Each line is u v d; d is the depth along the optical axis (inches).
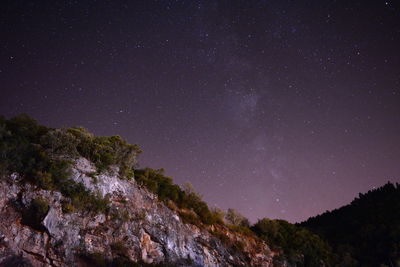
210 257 1059.9
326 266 1455.5
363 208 2274.9
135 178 1081.4
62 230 773.3
